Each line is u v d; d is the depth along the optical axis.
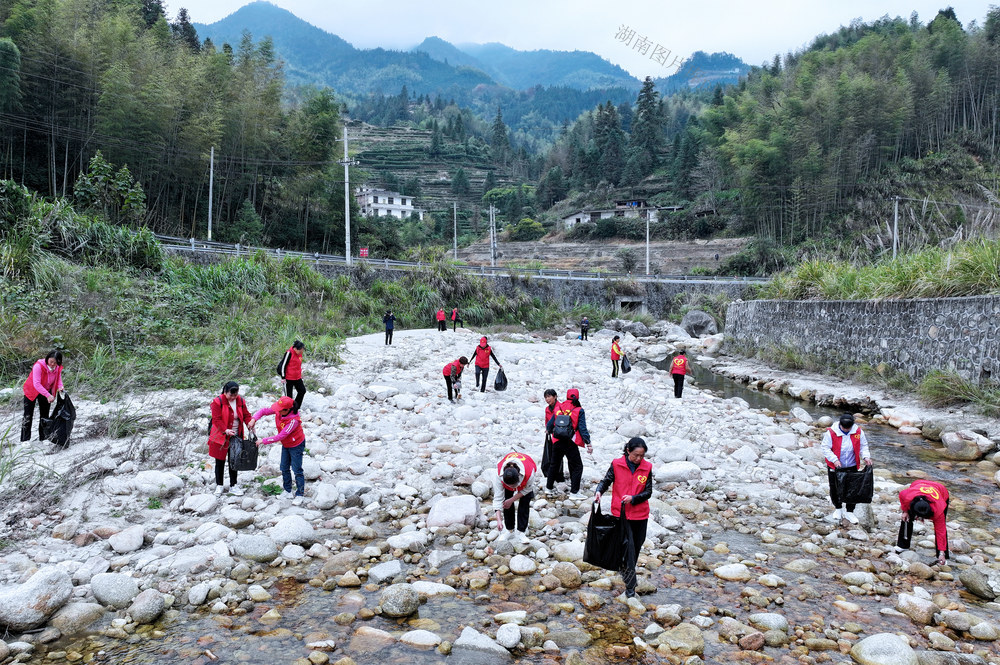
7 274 14.39
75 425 8.72
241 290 21.64
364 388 12.62
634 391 14.93
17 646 4.08
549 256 79.00
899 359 15.09
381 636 4.37
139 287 17.53
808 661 4.22
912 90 69.44
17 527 5.84
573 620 4.73
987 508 7.46
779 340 21.66
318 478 7.73
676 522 6.76
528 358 20.70
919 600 4.94
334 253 49.34
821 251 52.53
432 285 32.34
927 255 16.05
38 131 31.61
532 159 158.12
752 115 75.75
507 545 5.98
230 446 6.67
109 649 4.19
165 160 35.22
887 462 9.59
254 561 5.59
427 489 7.47
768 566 5.80
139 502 6.61
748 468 9.12
